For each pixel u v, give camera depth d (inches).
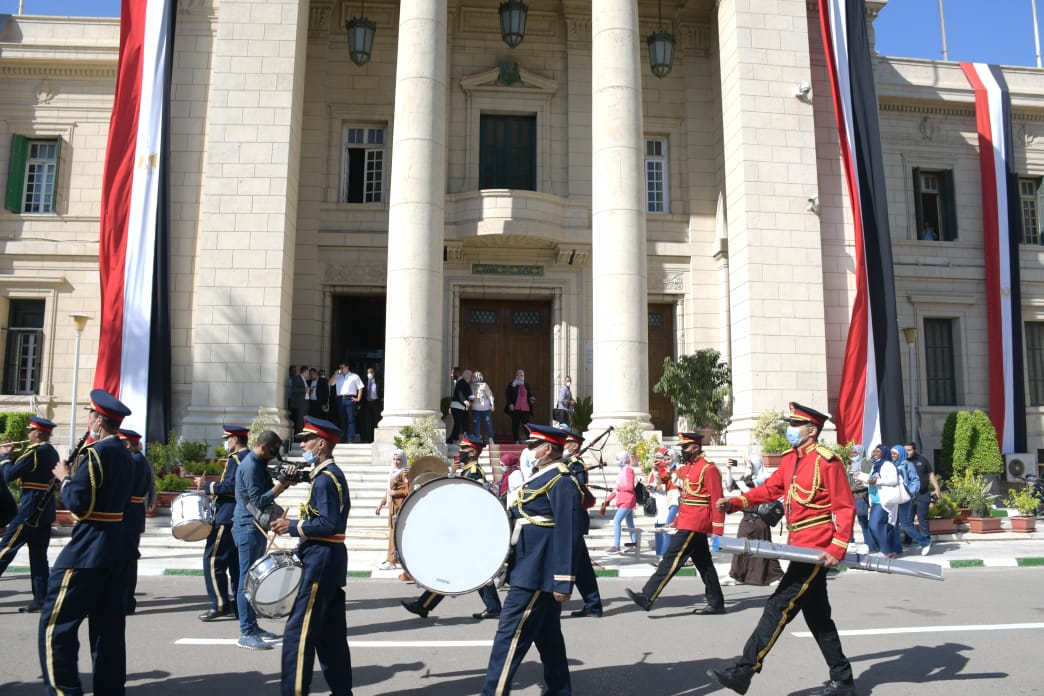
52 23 812.0
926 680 225.3
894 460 512.1
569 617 319.3
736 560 390.0
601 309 660.1
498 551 197.0
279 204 673.0
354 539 499.5
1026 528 593.3
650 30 888.9
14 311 788.6
